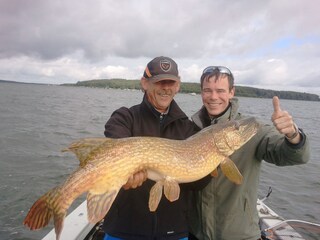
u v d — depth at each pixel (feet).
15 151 12.16
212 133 3.31
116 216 3.29
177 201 3.43
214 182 3.61
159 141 2.97
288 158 3.04
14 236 6.24
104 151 2.69
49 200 2.57
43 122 20.94
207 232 3.63
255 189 3.64
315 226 4.74
